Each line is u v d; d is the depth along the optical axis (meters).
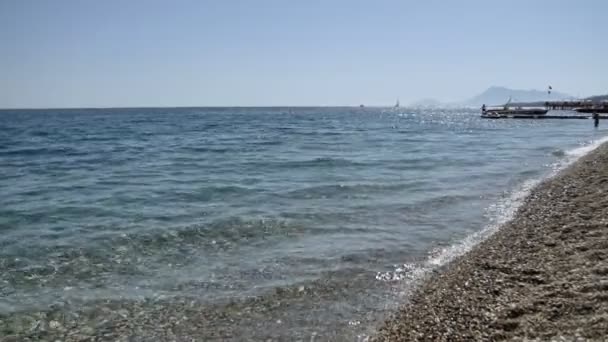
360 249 10.69
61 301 8.11
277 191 17.50
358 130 63.88
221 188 18.23
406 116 138.75
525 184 18.31
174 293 8.38
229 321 7.29
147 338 6.83
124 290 8.55
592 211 12.02
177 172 23.23
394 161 26.45
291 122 94.94
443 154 30.25
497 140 42.34
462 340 6.09
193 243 11.26
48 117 130.75
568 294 6.89
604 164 19.92
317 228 12.45
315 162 26.28
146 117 129.62
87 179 21.30
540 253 9.17
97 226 12.77
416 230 12.20
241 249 10.80
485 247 10.27
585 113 94.69
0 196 17.27
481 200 15.64
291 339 6.65
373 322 7.06
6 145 40.97
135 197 16.77
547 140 40.84
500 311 6.73
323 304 7.80
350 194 16.84
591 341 5.42
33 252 10.62
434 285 8.34
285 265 9.70
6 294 8.39
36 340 6.86
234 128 71.00
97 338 6.89
